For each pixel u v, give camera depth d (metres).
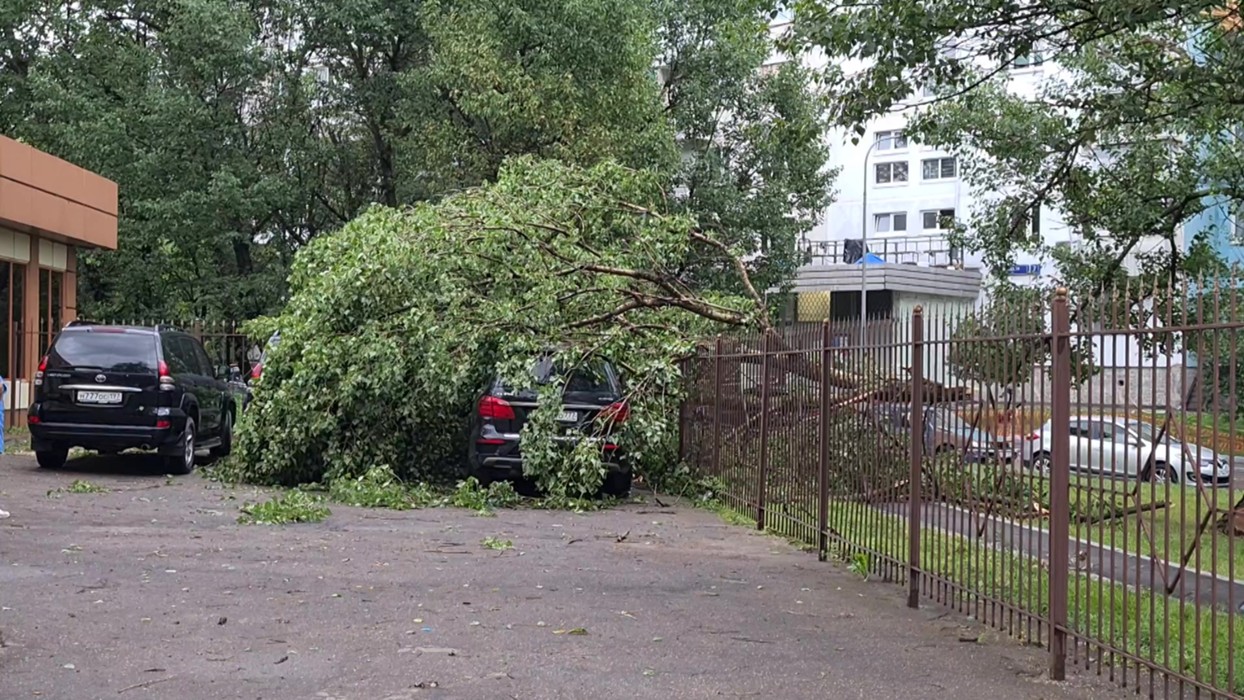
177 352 16.62
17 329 23.72
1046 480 6.55
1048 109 17.25
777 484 11.84
